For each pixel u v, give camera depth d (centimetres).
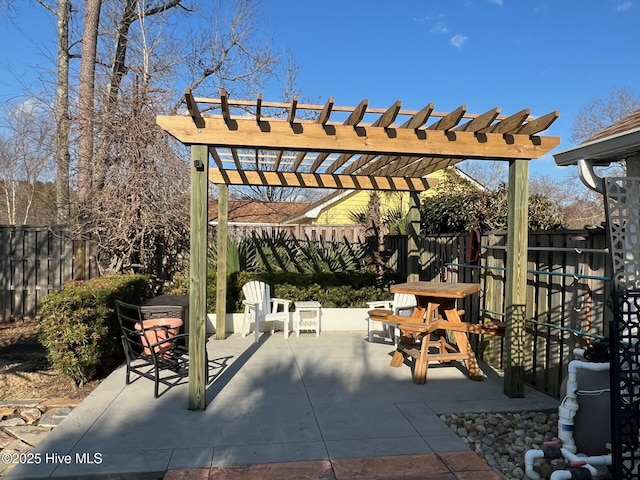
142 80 842
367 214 934
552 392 430
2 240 826
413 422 364
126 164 741
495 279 539
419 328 465
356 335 707
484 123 384
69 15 1043
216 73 1301
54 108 910
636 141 316
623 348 260
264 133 384
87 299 462
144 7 1069
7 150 1764
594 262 380
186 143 379
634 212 294
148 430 343
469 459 302
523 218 421
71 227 793
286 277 814
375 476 279
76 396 452
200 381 383
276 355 576
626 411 258
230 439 329
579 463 282
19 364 559
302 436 335
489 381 475
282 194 2505
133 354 453
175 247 839
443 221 953
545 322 443
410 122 402
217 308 671
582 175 375
